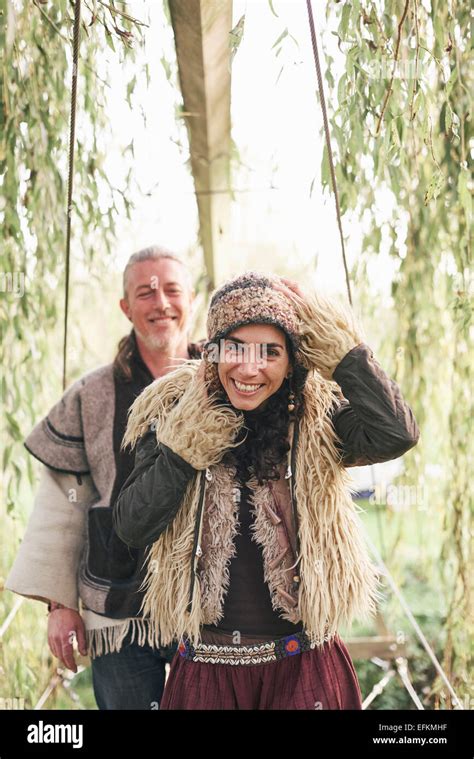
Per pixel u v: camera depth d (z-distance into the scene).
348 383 1.61
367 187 2.76
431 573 3.75
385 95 2.09
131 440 1.80
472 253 2.60
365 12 2.03
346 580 1.69
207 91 2.47
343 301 1.68
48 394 3.23
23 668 2.84
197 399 1.64
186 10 1.99
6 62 2.38
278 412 1.69
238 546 1.67
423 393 3.17
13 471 2.95
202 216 3.53
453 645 2.92
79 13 1.60
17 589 2.35
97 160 2.82
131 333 2.50
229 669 1.66
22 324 2.92
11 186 2.56
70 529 2.41
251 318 1.58
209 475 1.67
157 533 1.67
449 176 2.49
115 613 2.25
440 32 2.21
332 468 1.70
